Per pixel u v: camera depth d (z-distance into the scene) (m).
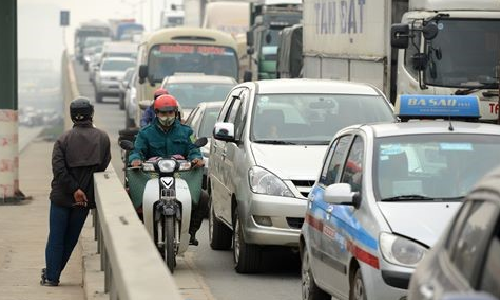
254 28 112.12
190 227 34.91
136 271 17.36
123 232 21.72
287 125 36.84
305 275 28.55
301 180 34.16
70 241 33.75
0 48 56.19
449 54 52.19
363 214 24.52
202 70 89.69
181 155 34.94
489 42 52.34
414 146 26.06
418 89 52.25
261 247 35.00
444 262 15.82
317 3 71.62
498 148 26.12
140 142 34.91
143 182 34.44
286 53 88.00
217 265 37.38
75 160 32.84
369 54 58.97
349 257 24.53
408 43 52.50
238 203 35.41
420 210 24.08
